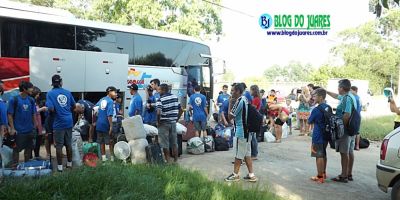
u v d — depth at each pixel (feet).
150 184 19.95
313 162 33.83
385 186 21.03
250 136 26.07
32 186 17.98
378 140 49.29
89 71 42.29
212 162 32.35
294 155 37.06
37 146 31.12
